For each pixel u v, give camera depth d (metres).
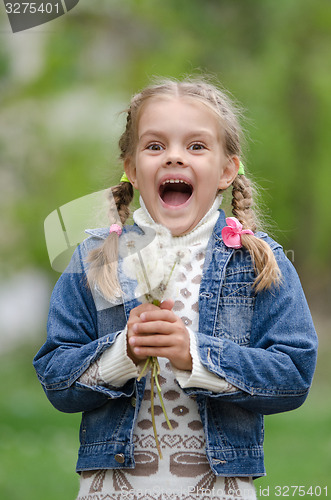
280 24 15.38
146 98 3.71
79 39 14.51
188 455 3.35
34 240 14.64
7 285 16.34
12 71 13.91
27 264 15.34
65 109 14.31
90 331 3.55
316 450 8.66
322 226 15.15
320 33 15.38
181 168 3.58
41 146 13.99
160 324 3.23
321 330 19.69
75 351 3.38
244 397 3.28
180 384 3.26
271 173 14.64
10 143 14.05
